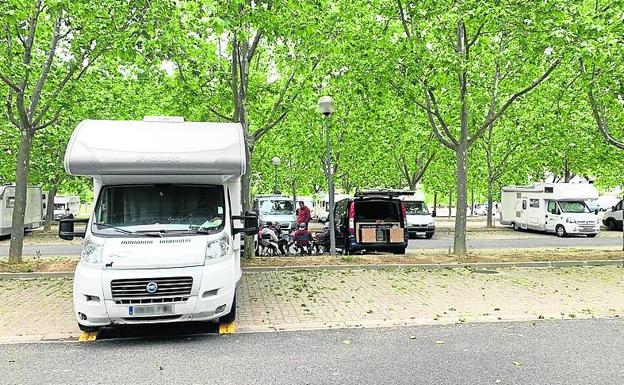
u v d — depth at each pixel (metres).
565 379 5.57
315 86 16.95
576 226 26.95
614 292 10.68
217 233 7.63
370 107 16.84
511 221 32.78
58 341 7.38
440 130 24.77
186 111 15.14
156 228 7.63
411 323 8.19
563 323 8.16
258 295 10.41
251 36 14.30
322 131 27.09
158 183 8.09
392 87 15.09
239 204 10.16
